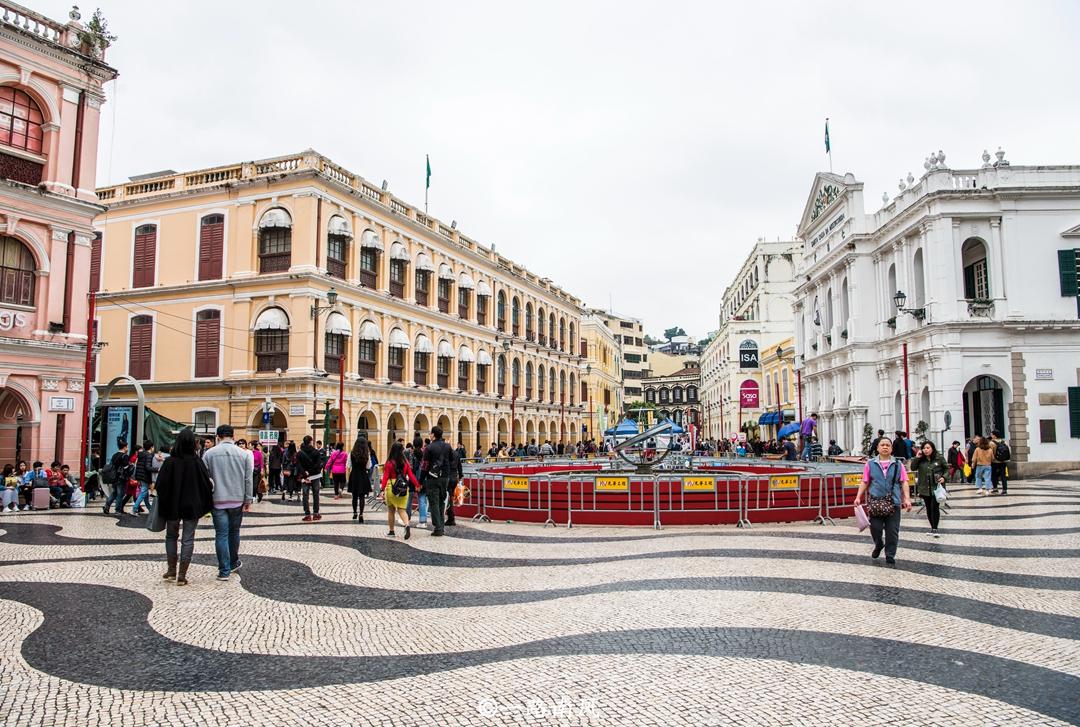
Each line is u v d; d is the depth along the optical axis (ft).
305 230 104.53
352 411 113.19
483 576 34.19
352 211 114.42
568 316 224.74
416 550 42.01
